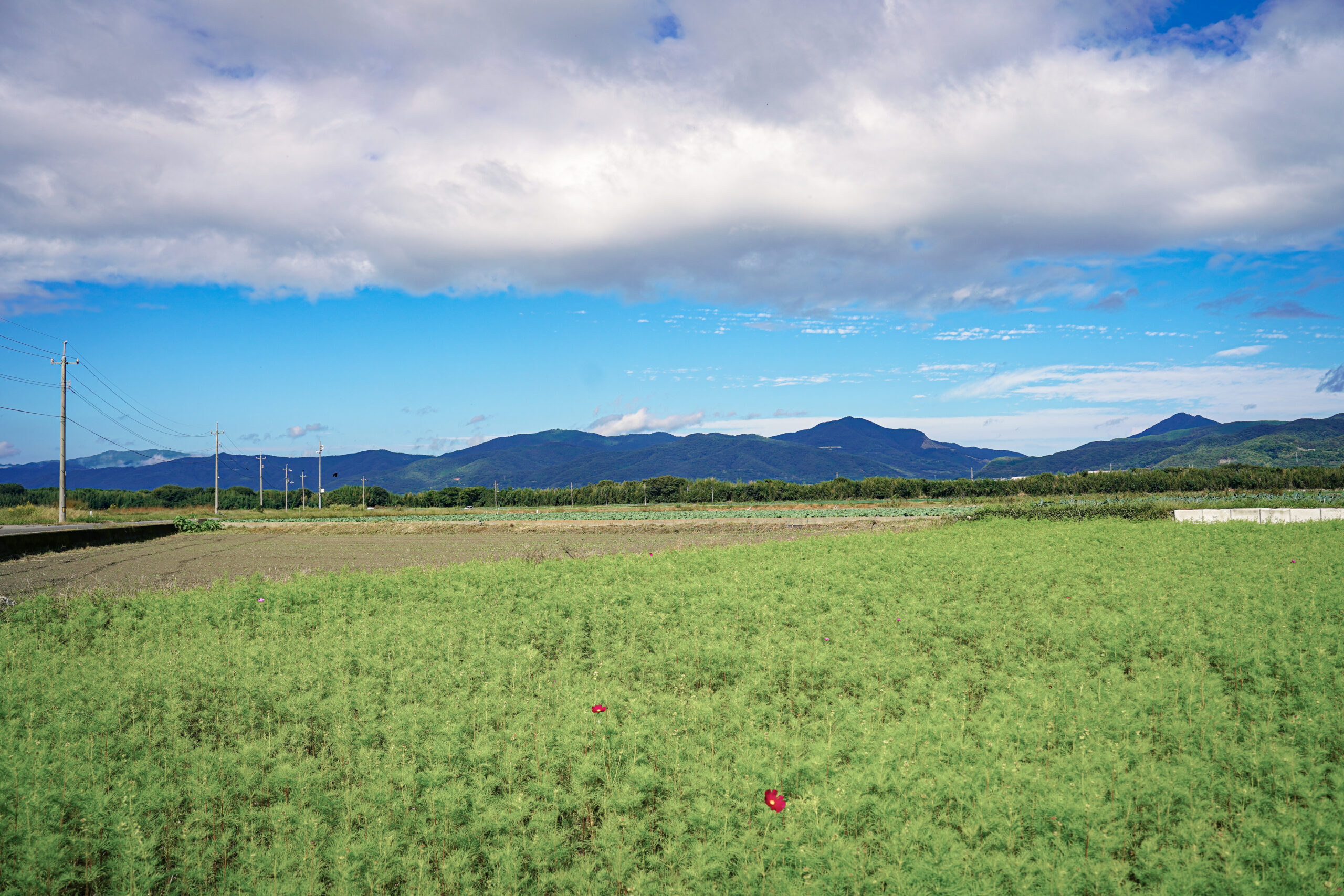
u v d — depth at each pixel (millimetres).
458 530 49188
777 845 4578
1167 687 7230
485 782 5441
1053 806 4789
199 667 8336
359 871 4527
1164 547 18891
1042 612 11141
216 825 5148
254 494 124062
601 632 10695
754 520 51625
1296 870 4254
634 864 4719
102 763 5805
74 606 13500
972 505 69625
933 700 7133
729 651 8977
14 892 4418
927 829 4621
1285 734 6332
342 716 6836
